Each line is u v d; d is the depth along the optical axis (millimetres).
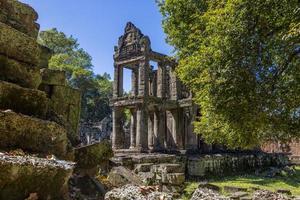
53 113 7559
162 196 5773
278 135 14492
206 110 13984
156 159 22562
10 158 4289
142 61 37562
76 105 8672
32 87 6602
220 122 14250
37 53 6820
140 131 36375
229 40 11148
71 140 7918
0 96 5598
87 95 67438
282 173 31359
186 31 19406
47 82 8070
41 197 4488
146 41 37781
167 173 14578
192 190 15148
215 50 11617
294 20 10039
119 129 39781
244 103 11773
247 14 10828
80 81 58375
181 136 39375
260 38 11125
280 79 12297
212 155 30391
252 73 11625
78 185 6641
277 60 12305
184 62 16547
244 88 11586
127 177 8656
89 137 57625
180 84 39906
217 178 27641
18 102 5898
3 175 3988
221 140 17031
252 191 16672
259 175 30828
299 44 11359
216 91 11969
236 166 32250
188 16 19094
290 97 12562
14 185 4129
